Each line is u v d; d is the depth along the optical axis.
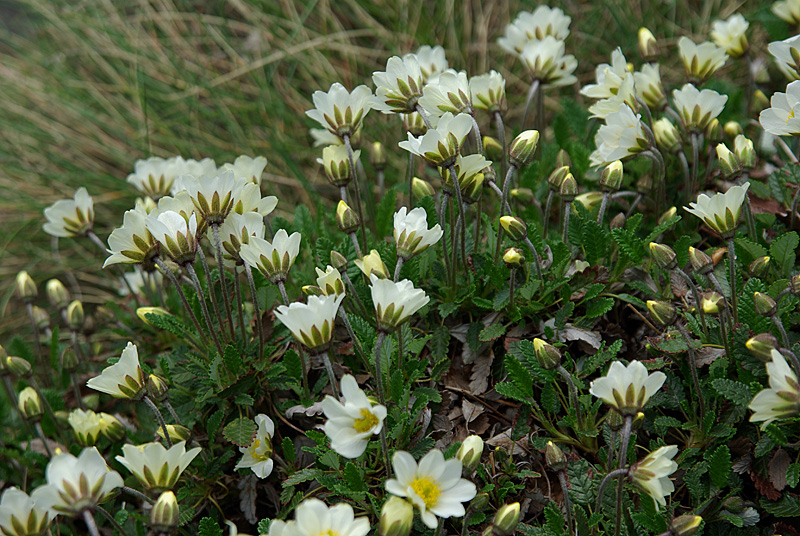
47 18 1.44
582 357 0.81
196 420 0.83
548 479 0.78
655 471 0.73
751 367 0.77
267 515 0.82
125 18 1.42
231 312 0.84
